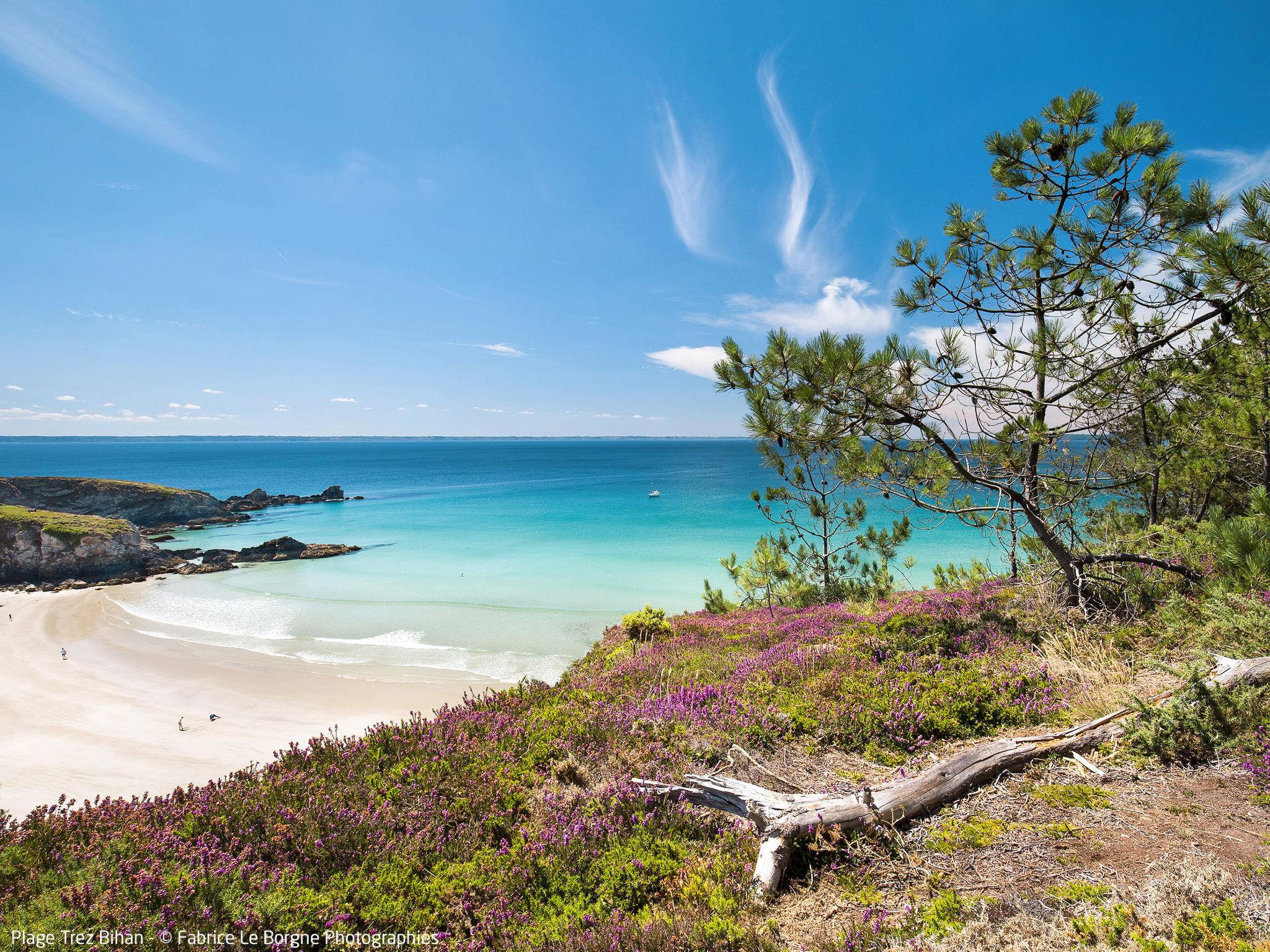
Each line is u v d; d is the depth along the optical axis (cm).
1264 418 894
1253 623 658
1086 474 970
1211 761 509
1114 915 342
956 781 527
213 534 7088
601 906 454
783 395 843
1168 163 774
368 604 3397
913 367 825
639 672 1088
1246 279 693
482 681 2133
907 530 1614
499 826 579
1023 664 808
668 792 588
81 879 471
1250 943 301
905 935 364
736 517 6462
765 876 444
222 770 1505
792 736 708
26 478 7669
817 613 1495
